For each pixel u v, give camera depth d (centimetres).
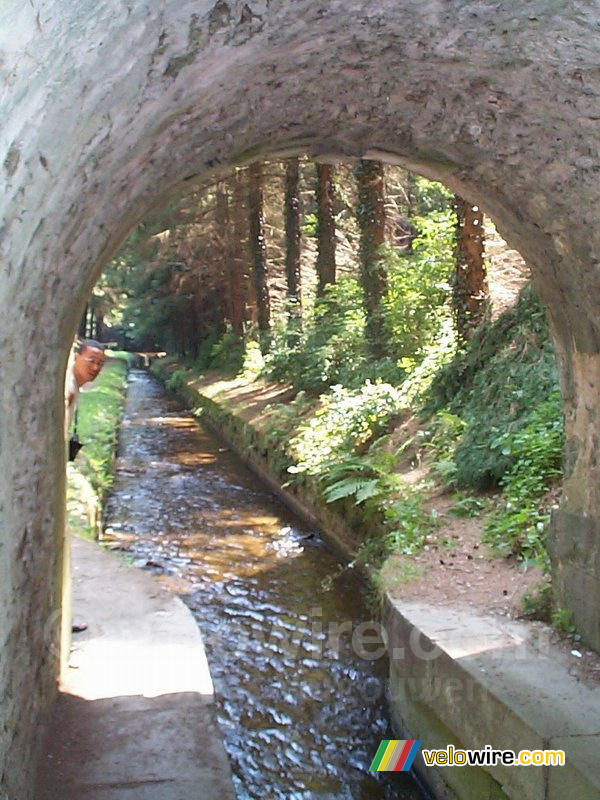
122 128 217
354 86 290
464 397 870
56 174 195
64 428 368
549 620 457
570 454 441
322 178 1688
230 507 1071
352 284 1554
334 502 848
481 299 929
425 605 495
